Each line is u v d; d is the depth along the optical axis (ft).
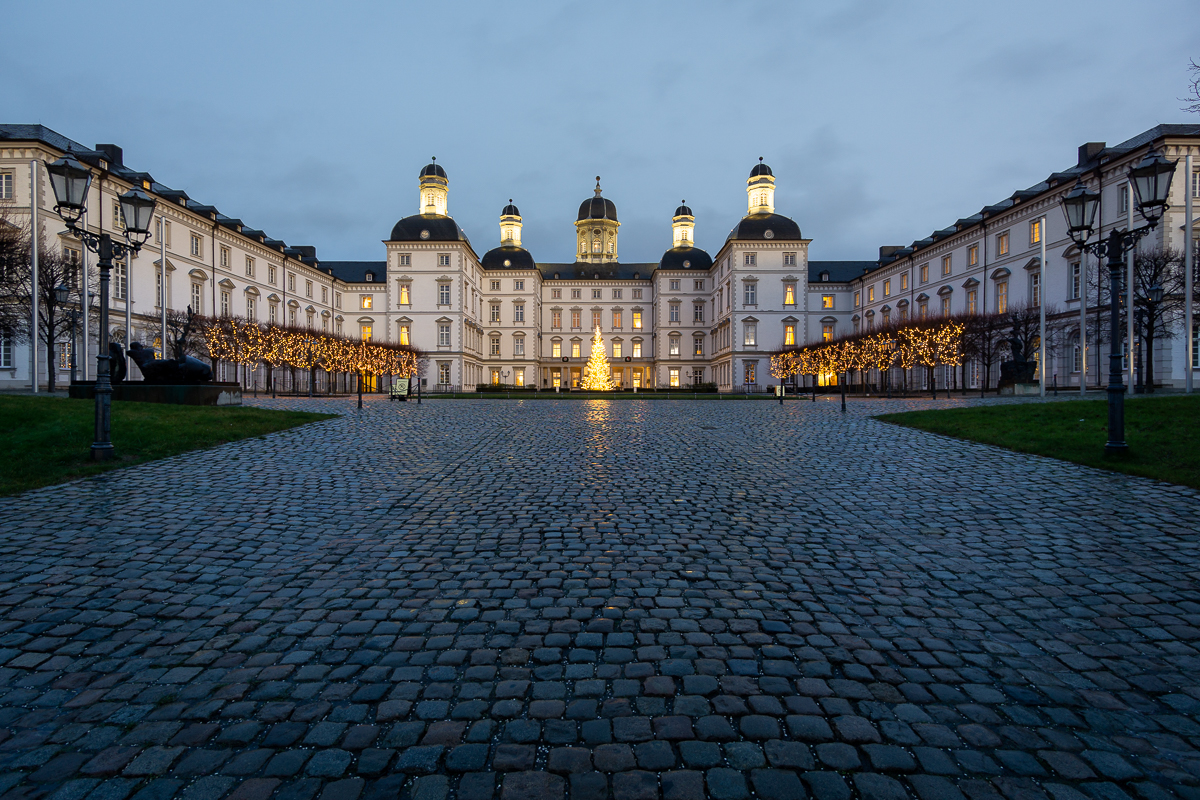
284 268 199.82
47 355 108.27
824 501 25.30
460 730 9.75
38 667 11.66
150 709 10.30
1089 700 10.65
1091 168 116.47
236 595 15.29
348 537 20.20
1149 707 10.45
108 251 34.09
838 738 9.60
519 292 268.82
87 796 8.29
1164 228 103.40
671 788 8.47
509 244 276.82
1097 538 19.83
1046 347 128.36
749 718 10.11
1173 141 102.89
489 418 66.69
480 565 17.49
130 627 13.44
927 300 184.96
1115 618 13.97
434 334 226.99
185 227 148.97
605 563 17.65
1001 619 13.97
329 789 8.42
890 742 9.50
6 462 31.81
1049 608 14.55
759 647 12.57
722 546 19.22
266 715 10.12
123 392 63.93
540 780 8.62
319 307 226.17
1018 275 141.18
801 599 15.07
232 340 138.82
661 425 58.49
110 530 20.76
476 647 12.52
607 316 286.25
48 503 24.56
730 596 15.24
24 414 43.83
